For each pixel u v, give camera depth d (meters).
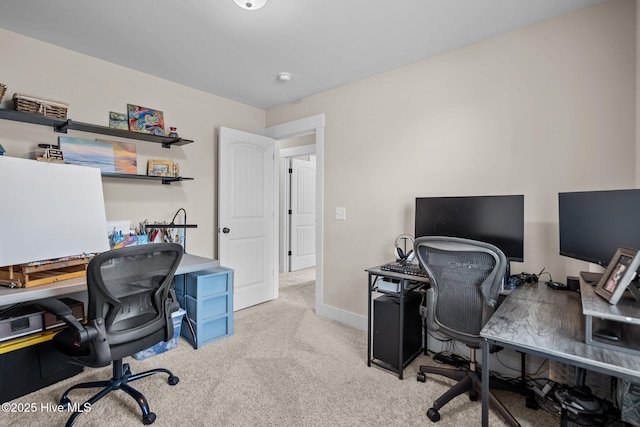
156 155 2.88
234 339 2.61
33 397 1.79
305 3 1.78
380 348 2.18
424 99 2.47
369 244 2.83
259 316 3.17
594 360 0.97
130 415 1.63
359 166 2.89
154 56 2.45
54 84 2.28
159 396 1.80
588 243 1.50
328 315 3.13
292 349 2.43
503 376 2.06
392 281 2.15
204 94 3.22
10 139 2.12
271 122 3.75
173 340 2.42
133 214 2.74
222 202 3.20
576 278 1.73
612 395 1.54
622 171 1.71
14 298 1.56
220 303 2.62
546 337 1.13
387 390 1.89
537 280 1.89
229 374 2.05
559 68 1.90
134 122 2.68
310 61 2.52
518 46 2.04
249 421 1.60
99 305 1.46
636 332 1.16
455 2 1.77
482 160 2.19
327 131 3.15
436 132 2.41
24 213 1.80
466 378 1.78
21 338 1.80
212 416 1.64
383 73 2.72
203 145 3.23
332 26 2.02
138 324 1.64
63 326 1.95
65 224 1.99
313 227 5.78
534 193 1.99
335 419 1.62
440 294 1.73
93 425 1.56
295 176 5.42
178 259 1.76
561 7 1.81
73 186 2.09
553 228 1.92
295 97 3.38
